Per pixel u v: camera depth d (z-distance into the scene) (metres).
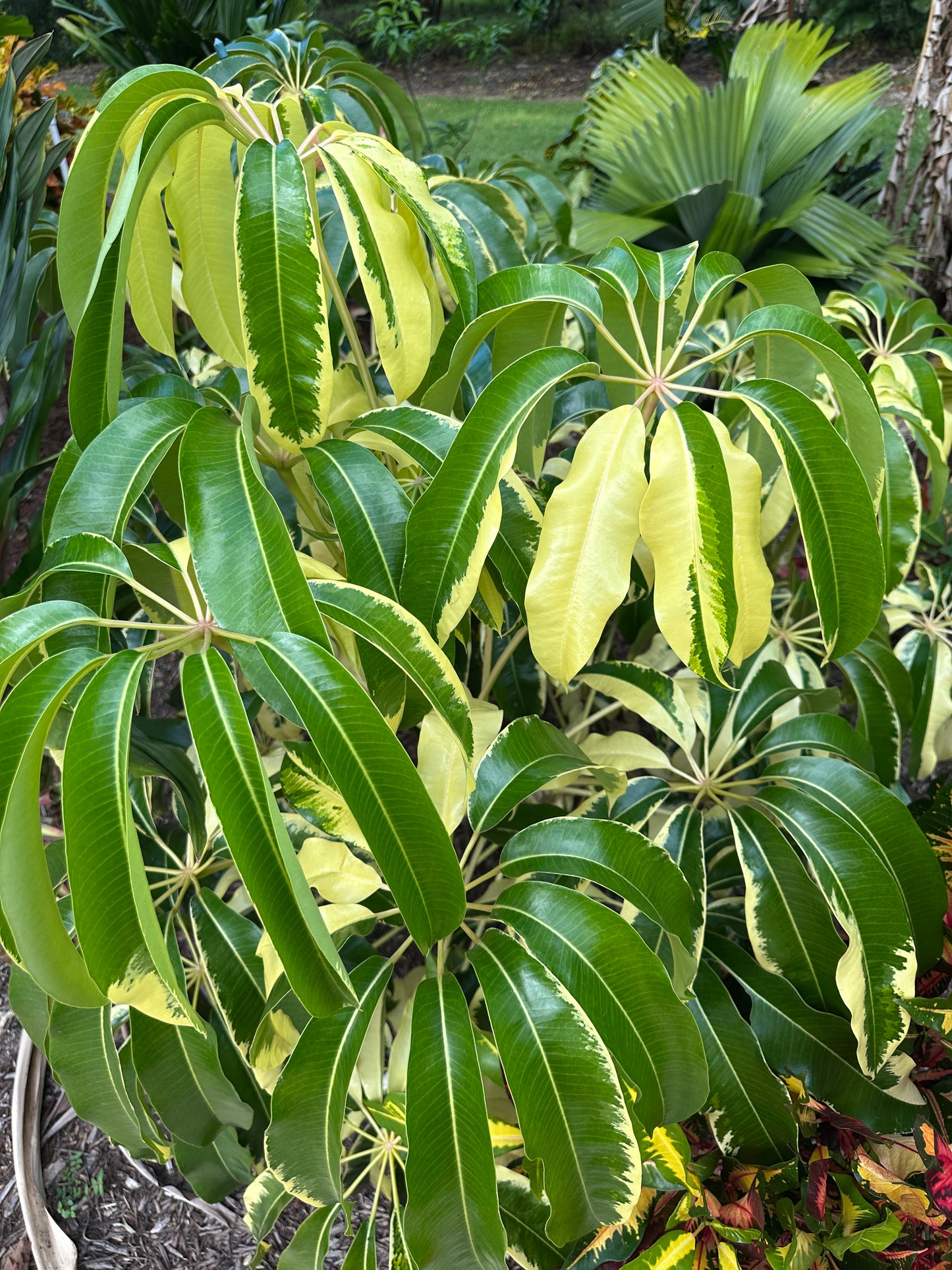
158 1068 0.96
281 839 0.57
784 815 0.99
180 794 0.97
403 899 0.65
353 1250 1.05
